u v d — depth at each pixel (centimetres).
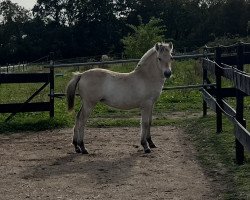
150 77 826
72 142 862
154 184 622
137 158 781
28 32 7094
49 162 774
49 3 7381
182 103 1403
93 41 7075
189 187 602
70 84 845
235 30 5659
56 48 6850
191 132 993
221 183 608
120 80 829
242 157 681
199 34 5844
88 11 7144
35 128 1095
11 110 1141
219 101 903
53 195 588
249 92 550
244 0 5688
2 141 970
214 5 6512
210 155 762
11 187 631
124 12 7419
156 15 7112
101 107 1362
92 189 609
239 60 752
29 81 1141
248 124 948
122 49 7012
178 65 2284
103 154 822
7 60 6812
